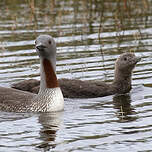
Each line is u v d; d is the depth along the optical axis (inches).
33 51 796.6
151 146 443.8
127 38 868.6
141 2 1099.3
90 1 1032.2
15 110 550.6
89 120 519.8
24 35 887.7
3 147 445.1
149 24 954.1
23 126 500.7
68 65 725.3
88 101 610.9
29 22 969.5
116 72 666.8
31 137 469.1
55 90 550.9
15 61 746.2
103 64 730.8
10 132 482.9
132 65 655.1
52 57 543.5
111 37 874.8
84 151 434.0
